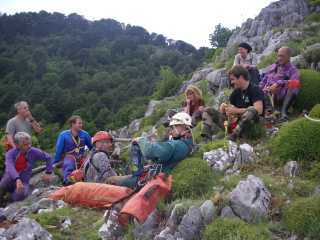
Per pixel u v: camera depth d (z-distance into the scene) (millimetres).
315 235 4441
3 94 71250
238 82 7070
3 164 8938
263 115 7234
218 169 6121
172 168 5863
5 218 6555
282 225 4742
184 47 115750
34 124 8961
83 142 8141
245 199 4926
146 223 5125
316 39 13141
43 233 5125
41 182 8312
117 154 8484
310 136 5957
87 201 6047
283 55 7910
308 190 5258
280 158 6031
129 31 131000
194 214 4895
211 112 7434
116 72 87188
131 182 6062
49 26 134750
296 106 8031
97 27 134750
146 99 43812
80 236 5363
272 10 18281
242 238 4426
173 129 6203
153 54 105500
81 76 85188
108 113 53000
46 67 89375
